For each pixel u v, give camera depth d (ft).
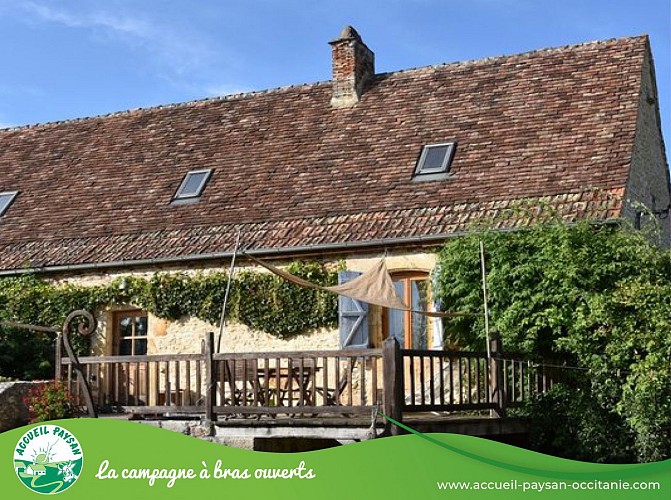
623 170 51.19
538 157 54.24
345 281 52.39
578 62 60.23
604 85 57.67
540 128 56.34
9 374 57.06
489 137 57.16
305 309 54.19
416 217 52.95
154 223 60.64
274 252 54.49
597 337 45.47
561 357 47.50
